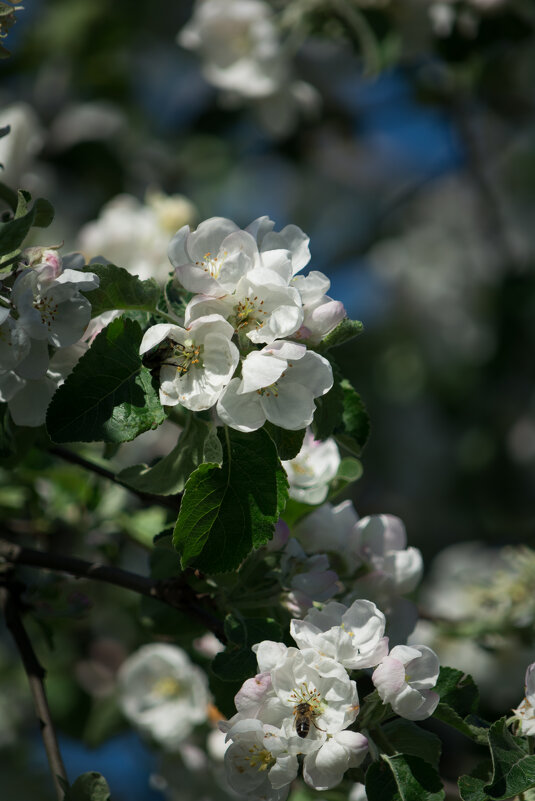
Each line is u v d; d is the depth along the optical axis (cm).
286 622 120
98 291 116
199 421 116
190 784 145
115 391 114
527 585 150
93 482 144
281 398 113
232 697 121
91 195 230
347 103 246
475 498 248
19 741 195
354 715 112
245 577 120
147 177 254
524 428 247
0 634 194
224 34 199
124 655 172
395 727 116
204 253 116
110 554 147
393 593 124
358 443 120
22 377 117
